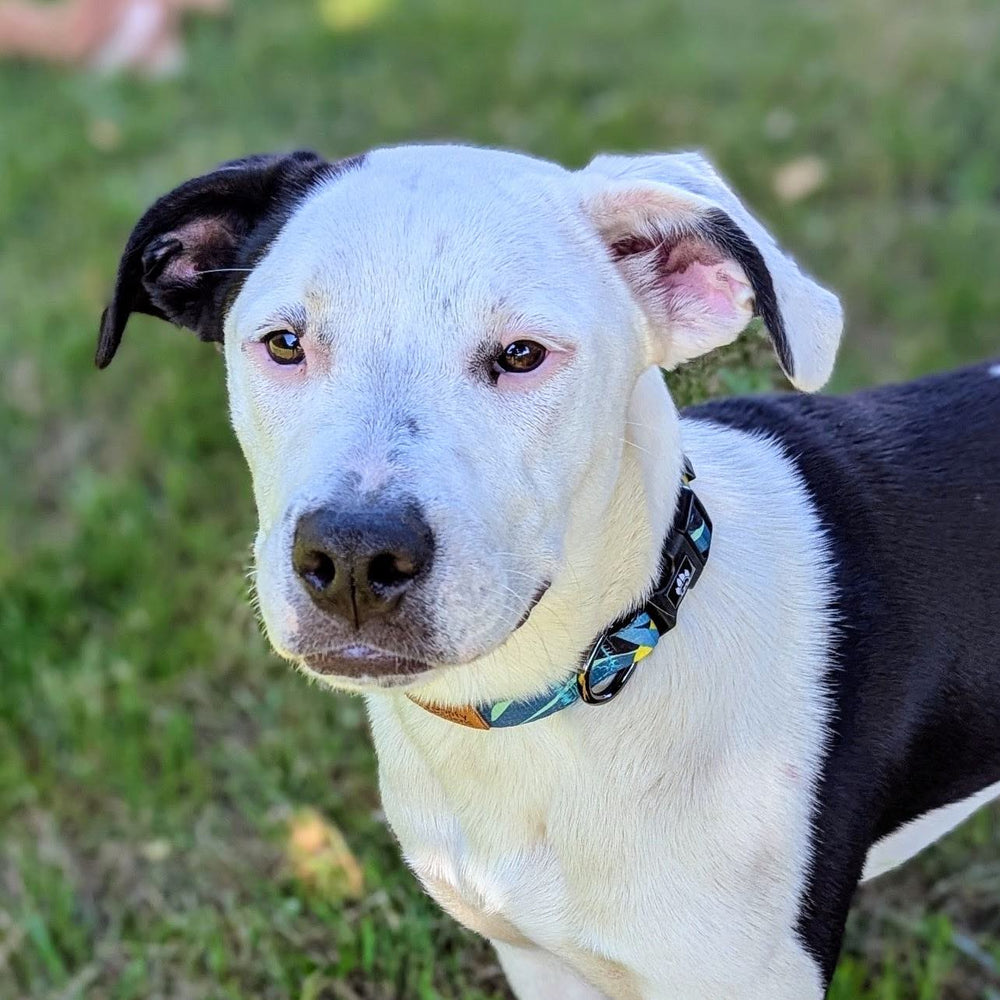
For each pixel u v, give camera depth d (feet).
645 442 1.83
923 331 3.66
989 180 4.22
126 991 2.48
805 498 2.01
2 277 4.40
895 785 1.97
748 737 1.86
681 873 1.85
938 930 2.40
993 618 1.99
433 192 1.74
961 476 2.03
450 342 1.69
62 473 3.65
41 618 3.13
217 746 2.85
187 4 6.27
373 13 6.13
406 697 1.92
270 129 5.22
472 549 1.61
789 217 4.14
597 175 1.83
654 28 5.75
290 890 2.58
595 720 1.84
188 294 2.00
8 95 5.76
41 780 2.80
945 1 5.68
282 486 1.68
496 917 1.97
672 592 1.84
